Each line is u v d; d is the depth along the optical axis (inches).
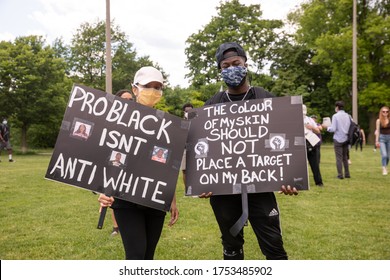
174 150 117.4
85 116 116.0
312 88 1685.5
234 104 123.5
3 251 172.1
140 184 114.2
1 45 1098.1
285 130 117.2
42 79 1092.5
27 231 204.4
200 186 119.0
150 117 118.2
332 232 194.4
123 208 114.3
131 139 116.3
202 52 1630.2
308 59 1635.1
